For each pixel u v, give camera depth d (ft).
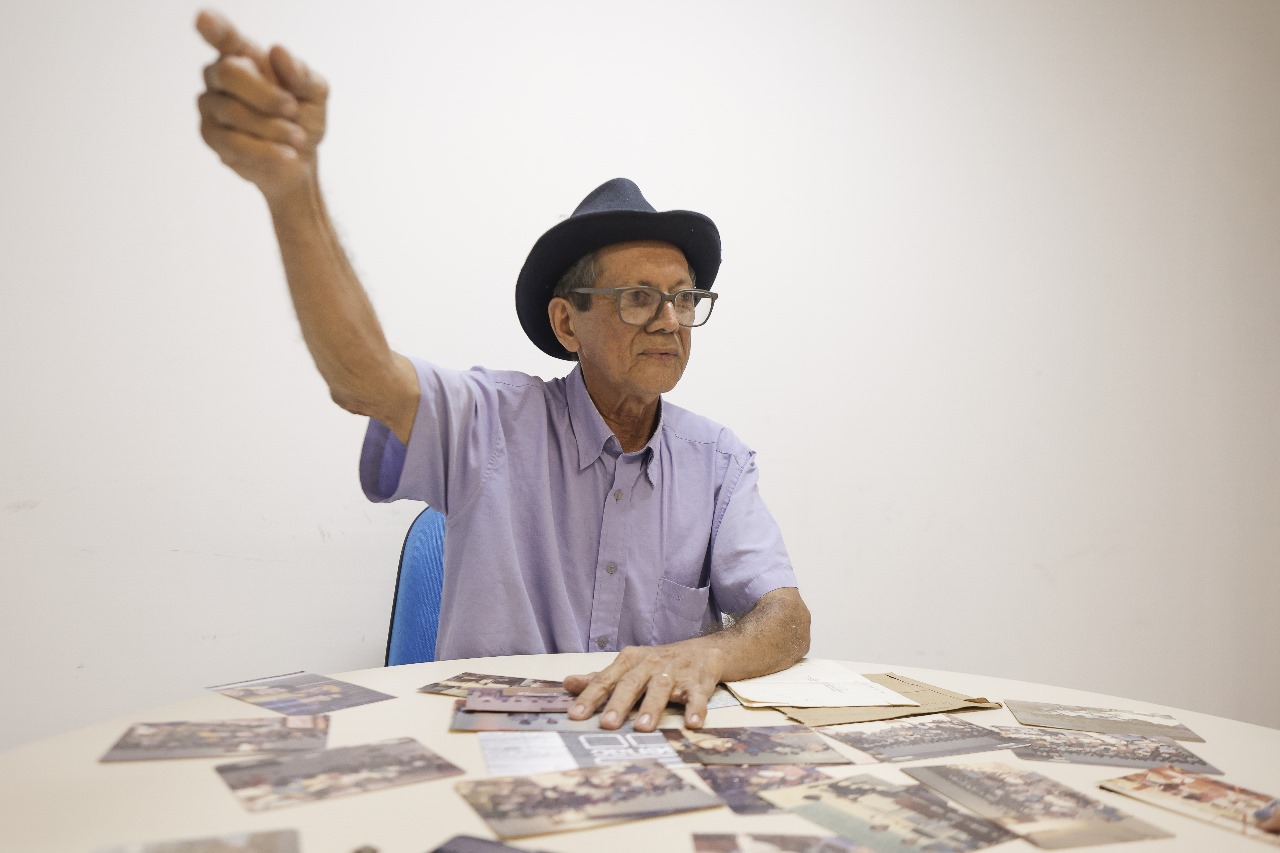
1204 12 9.34
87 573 6.00
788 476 7.79
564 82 7.29
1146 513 8.98
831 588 7.89
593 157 7.36
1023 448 8.56
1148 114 9.11
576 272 5.16
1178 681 9.04
